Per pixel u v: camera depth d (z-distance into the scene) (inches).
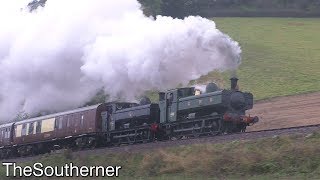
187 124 1159.0
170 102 1205.7
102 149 1202.0
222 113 1090.1
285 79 2349.9
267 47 2997.0
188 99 1157.1
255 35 3341.5
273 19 3934.5
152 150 1059.3
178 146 1029.2
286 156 830.5
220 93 1092.5
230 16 4025.6
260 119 1815.9
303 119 1715.1
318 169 775.1
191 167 916.6
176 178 870.4
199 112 1140.5
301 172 784.9
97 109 1378.0
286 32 3427.7
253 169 837.2
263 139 907.4
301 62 2628.0
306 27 3585.1
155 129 1214.3
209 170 878.4
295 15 4037.9
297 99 2017.7
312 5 4060.0
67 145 1476.4
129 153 1087.6
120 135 1320.1
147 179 909.2
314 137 863.7
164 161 981.2
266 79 2375.7
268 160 839.1
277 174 795.4
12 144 1643.7
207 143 986.7
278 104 1984.5
